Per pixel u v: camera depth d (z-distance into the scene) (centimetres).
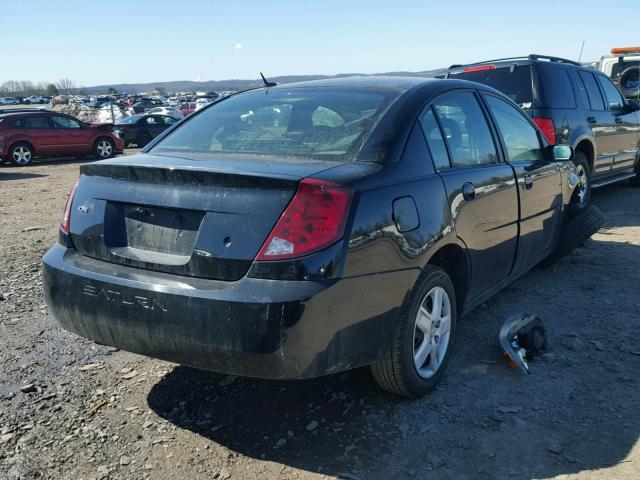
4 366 377
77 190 323
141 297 276
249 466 281
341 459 285
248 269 262
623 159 938
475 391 345
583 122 773
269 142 330
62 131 1878
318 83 398
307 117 344
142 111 3828
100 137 1975
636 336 414
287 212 261
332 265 261
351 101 351
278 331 253
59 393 345
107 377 365
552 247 530
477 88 421
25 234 764
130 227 300
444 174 342
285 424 315
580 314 458
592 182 844
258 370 262
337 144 315
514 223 423
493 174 392
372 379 359
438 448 292
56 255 317
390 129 320
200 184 278
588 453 286
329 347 267
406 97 348
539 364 378
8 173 1558
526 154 470
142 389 351
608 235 701
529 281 541
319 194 263
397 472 275
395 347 310
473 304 393
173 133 379
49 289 312
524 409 325
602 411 321
